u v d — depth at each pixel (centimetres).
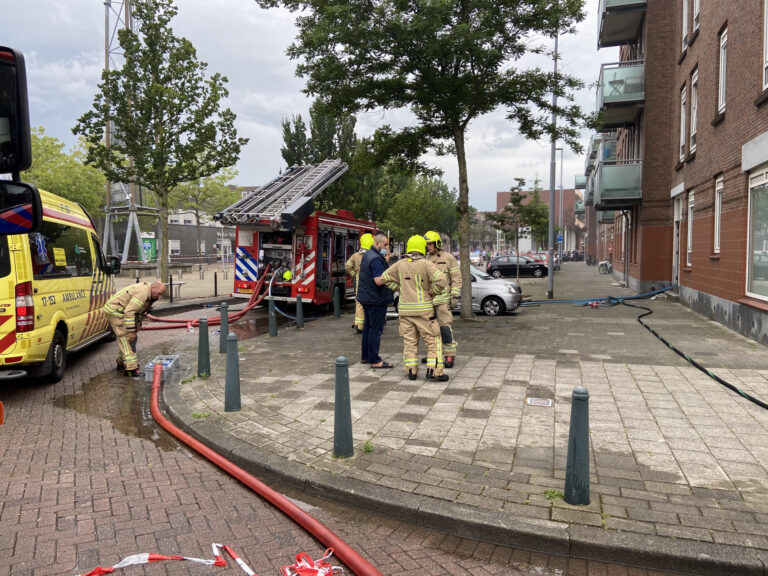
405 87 1105
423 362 777
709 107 1227
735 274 1021
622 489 369
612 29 2080
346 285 1552
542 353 820
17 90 231
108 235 2738
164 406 617
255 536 340
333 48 1058
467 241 1213
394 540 336
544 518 333
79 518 360
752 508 340
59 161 3409
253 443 473
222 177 4334
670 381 646
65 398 661
